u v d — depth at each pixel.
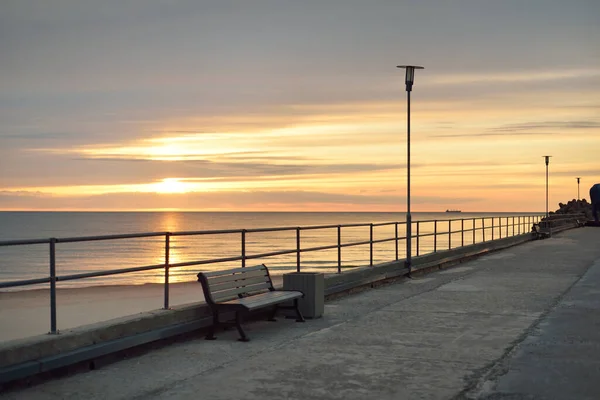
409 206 17.81
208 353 8.25
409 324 10.18
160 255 66.19
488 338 9.04
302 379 6.84
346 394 6.27
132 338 7.87
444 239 94.62
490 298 13.20
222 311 9.18
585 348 8.34
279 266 45.00
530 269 19.50
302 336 9.23
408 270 17.41
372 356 7.93
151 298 23.91
